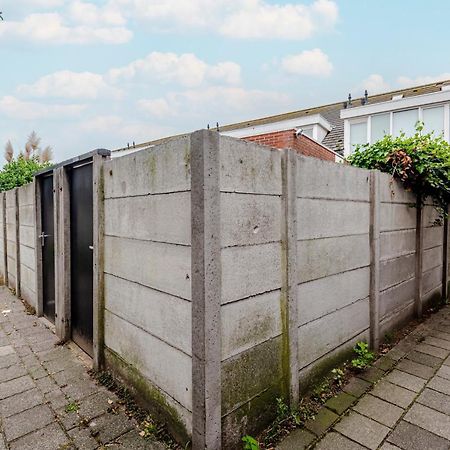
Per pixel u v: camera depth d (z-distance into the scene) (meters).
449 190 4.23
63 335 3.55
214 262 1.76
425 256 4.46
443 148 3.97
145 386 2.31
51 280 4.09
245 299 1.96
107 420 2.24
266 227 2.08
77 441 2.04
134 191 2.36
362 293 3.17
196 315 1.78
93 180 2.86
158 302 2.14
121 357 2.60
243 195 1.92
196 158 1.76
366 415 2.31
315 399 2.46
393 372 2.92
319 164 2.55
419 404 2.45
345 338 2.93
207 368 1.75
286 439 2.06
